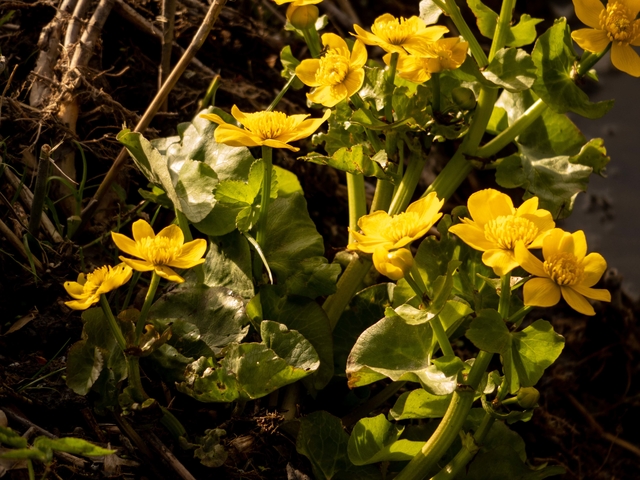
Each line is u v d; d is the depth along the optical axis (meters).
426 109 1.10
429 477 1.08
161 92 1.15
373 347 1.07
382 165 1.10
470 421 1.09
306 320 1.11
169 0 1.18
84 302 1.03
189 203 1.10
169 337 1.05
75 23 1.20
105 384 1.06
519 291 1.12
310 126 1.07
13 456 1.00
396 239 1.03
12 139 1.16
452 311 1.06
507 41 1.13
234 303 1.10
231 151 1.12
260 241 1.10
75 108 1.18
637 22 1.08
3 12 1.22
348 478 1.08
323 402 1.13
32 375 1.09
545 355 1.04
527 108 1.15
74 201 1.17
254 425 1.10
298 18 1.11
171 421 1.07
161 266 1.04
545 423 1.24
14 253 1.13
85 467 1.06
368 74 1.10
